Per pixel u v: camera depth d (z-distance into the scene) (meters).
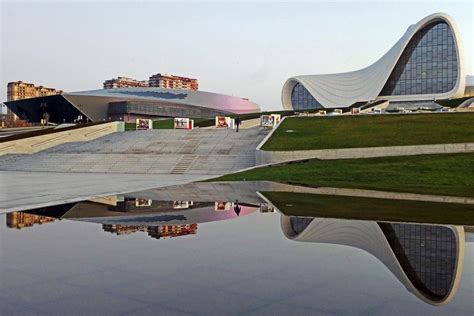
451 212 8.52
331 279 4.07
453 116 29.97
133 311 3.29
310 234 6.32
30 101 88.81
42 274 4.30
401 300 3.50
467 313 3.21
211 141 31.55
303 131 28.78
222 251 5.25
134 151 30.17
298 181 16.00
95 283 4.00
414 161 19.61
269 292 3.70
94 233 6.45
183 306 3.38
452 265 4.55
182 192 12.88
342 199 10.94
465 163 18.14
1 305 3.43
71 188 14.67
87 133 38.19
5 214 8.43
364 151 22.42
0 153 32.91
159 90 95.00
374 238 5.98
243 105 106.75
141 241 5.86
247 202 10.27
